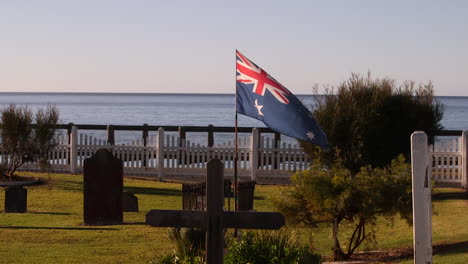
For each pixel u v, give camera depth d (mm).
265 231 9734
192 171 26359
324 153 18891
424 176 6281
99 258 12766
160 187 23859
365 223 12984
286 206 12773
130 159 27062
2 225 16703
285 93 11805
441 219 17094
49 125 25031
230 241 10234
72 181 24906
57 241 14609
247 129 35000
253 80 12016
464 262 11180
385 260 12391
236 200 12461
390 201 12367
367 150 19547
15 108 24656
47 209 19281
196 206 16062
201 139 55438
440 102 20672
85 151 27328
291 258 9039
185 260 9445
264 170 25219
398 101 19953
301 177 12734
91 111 147000
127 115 122500
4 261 12492
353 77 20156
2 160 25078
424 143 6270
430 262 6320
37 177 25578
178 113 134000
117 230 15992
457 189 22938
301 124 11633
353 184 12398
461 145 23156
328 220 12969
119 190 17000
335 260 12797
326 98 19906
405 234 15227
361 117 19266
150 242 14398
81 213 18641
